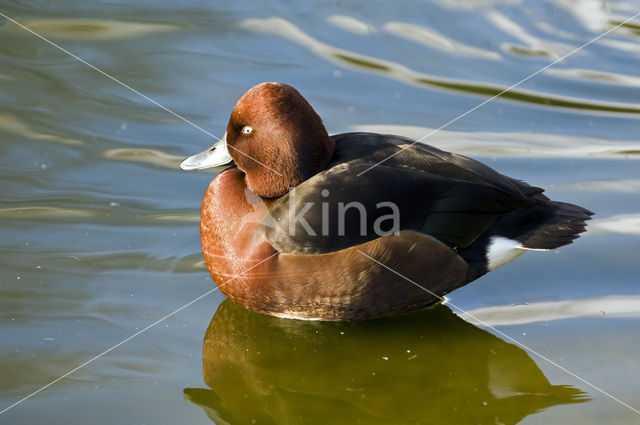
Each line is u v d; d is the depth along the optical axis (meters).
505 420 6.82
